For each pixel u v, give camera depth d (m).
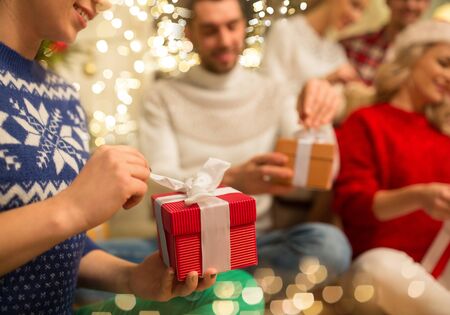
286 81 1.78
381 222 1.33
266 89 1.49
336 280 1.30
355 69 1.99
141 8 1.64
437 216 1.19
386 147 1.37
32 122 0.78
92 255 0.96
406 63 1.40
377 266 1.25
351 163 1.38
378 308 1.26
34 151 0.76
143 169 0.72
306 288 1.28
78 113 0.92
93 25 1.86
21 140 0.74
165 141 1.42
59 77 0.92
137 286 0.87
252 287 0.97
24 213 0.67
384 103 1.46
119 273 0.91
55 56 1.47
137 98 1.96
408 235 1.32
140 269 0.88
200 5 1.34
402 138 1.37
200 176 0.80
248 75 1.51
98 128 1.73
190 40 1.42
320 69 1.84
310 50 1.86
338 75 1.67
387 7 2.14
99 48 1.73
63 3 0.77
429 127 1.41
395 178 1.35
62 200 0.68
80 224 0.68
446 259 1.27
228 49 1.37
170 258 0.78
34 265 0.76
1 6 0.79
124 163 0.70
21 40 0.80
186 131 1.43
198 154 1.42
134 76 1.95
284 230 1.39
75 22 0.81
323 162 1.20
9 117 0.74
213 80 1.42
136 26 1.90
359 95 1.61
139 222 1.62
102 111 1.93
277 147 1.25
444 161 1.35
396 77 1.42
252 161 1.22
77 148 0.85
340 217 1.46
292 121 1.47
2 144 0.72
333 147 1.20
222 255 0.76
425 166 1.34
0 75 0.76
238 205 0.76
